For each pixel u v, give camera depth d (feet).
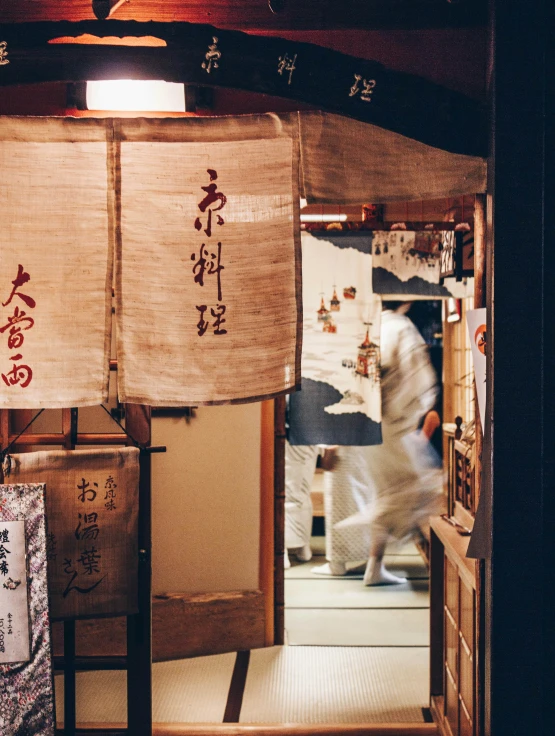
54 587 10.45
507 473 9.02
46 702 8.83
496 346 9.02
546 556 9.02
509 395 9.02
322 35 9.64
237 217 9.29
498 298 9.00
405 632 19.13
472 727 11.27
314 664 17.08
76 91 10.02
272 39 8.73
